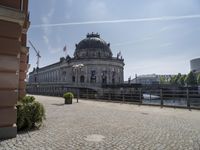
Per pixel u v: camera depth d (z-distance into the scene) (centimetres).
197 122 1085
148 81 16925
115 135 761
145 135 768
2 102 708
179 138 729
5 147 592
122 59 10106
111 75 9412
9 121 714
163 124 1012
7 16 721
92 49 9881
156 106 2131
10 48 734
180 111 1655
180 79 11188
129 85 7294
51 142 652
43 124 960
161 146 629
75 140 681
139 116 1306
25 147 595
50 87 8425
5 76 721
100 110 1675
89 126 931
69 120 1097
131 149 592
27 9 1256
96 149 588
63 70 10269
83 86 7662
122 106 2125
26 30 1316
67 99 2420
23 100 886
